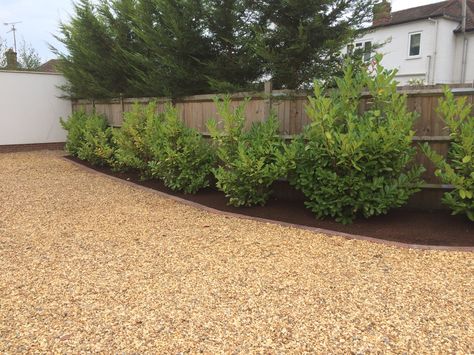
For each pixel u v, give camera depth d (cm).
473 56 2144
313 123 519
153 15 867
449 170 475
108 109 1189
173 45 785
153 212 617
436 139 551
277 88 706
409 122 498
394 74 520
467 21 2170
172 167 714
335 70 636
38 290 355
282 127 670
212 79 745
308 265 403
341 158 499
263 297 337
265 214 589
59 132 1470
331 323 296
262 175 576
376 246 454
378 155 493
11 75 1357
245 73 761
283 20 673
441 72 2155
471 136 461
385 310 313
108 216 596
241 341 276
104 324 299
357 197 518
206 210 623
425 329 286
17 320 306
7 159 1202
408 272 383
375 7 659
